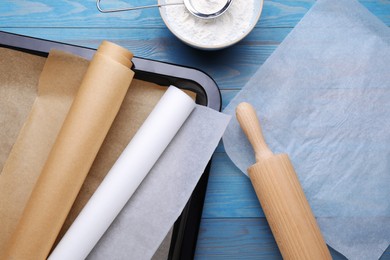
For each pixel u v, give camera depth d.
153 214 0.67
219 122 0.67
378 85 0.78
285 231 0.66
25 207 0.64
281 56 0.77
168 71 0.69
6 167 0.69
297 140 0.77
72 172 0.63
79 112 0.63
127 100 0.70
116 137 0.70
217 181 0.76
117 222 0.67
